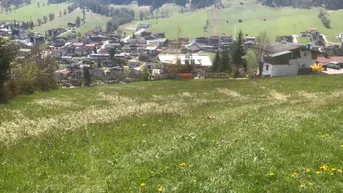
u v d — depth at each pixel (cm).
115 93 5025
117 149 1578
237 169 1205
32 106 3466
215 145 1532
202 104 3519
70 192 1130
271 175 1124
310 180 1093
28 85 5028
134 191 1092
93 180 1230
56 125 2334
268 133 1677
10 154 1553
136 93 4994
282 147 1420
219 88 5353
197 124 2161
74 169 1342
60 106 3494
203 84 6456
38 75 5609
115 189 1125
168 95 4650
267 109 2722
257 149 1390
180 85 6525
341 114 2122
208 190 1055
